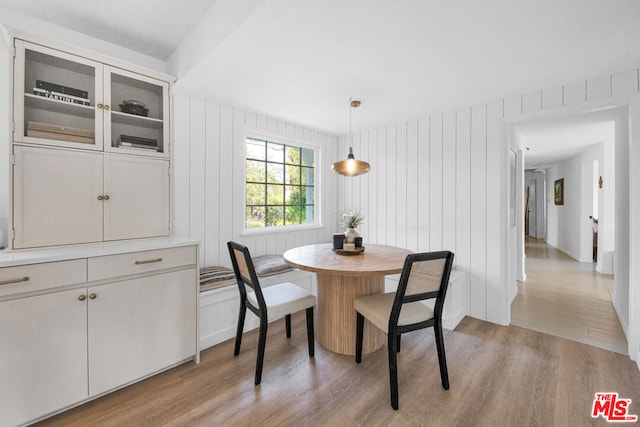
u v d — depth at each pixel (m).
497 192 2.79
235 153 3.09
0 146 1.86
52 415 1.56
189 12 1.91
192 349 2.04
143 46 2.32
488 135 2.84
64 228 1.78
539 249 7.21
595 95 2.29
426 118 3.30
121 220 2.01
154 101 2.25
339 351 2.21
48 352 1.48
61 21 1.98
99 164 1.91
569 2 1.45
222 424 1.51
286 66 2.13
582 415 1.58
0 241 1.69
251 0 1.48
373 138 3.86
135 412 1.59
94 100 1.91
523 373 1.96
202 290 2.27
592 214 5.53
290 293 2.16
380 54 1.95
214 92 2.63
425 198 3.31
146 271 1.82
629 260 2.24
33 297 1.44
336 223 4.32
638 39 1.76
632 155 2.12
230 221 3.06
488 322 2.82
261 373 1.84
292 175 3.87
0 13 1.83
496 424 1.52
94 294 1.61
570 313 3.04
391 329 1.64
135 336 1.78
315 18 1.57
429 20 1.59
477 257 2.91
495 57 1.99
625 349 2.28
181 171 2.67
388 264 1.98
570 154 5.79
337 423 1.52
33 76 1.76
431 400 1.69
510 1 1.44
